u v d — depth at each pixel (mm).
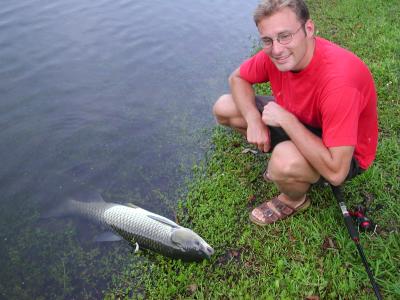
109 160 2180
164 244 1596
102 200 1918
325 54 1328
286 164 1481
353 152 1371
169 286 1524
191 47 3191
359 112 1326
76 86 2740
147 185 2018
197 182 1990
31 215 1901
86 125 2426
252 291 1459
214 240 1668
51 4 3799
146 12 3701
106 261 1673
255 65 1693
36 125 2424
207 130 2352
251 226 1710
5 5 3736
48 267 1673
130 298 1526
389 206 1690
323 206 1732
